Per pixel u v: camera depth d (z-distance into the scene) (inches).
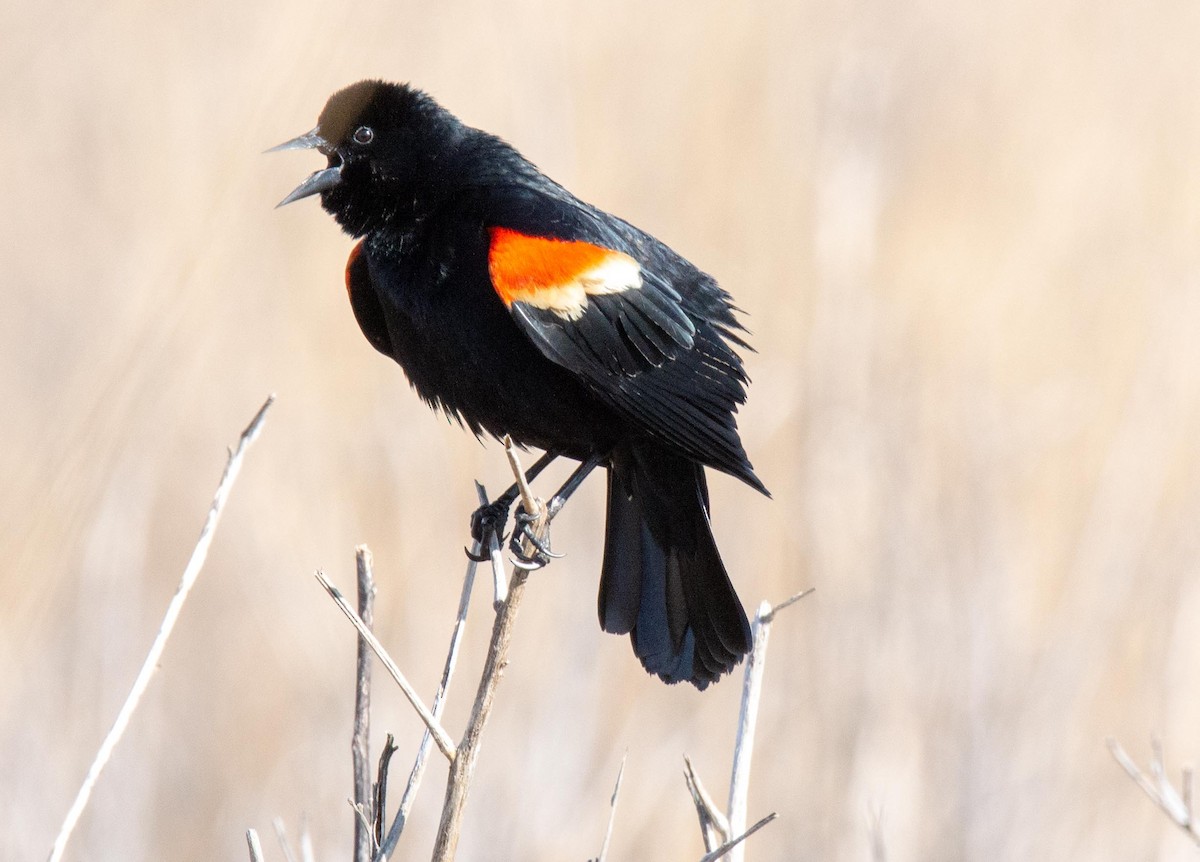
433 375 315.0
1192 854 394.9
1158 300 519.5
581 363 295.4
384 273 311.0
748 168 551.5
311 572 440.5
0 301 570.9
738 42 584.1
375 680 411.5
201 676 450.6
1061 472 477.4
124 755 391.2
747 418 481.1
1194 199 585.3
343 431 490.6
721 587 301.0
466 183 307.6
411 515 449.1
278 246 542.0
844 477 442.0
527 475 326.6
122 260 552.1
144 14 618.5
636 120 562.6
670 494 307.6
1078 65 653.9
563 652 405.1
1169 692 415.8
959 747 396.2
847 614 415.5
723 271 533.0
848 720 401.4
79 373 477.4
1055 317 542.3
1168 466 456.4
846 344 469.7
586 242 301.7
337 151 312.5
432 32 586.2
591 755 389.7
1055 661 411.2
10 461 457.7
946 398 484.7
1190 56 664.4
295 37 458.9
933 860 384.5
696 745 404.8
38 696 388.8
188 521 476.7
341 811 391.2
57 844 208.1
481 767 386.6
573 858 372.8
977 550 430.0
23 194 593.9
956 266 559.5
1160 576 430.6
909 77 606.2
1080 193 590.2
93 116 606.2
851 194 496.7
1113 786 407.8
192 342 454.6
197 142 584.7
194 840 410.9
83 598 406.9
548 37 544.1
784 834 395.5
